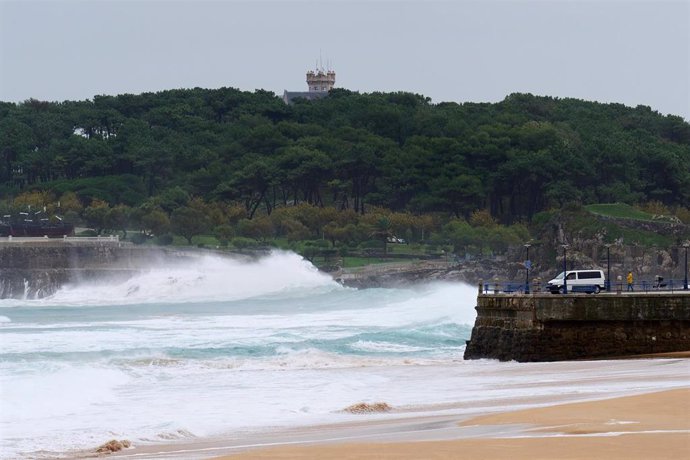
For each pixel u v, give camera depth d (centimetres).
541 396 13412
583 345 17600
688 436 9725
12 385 14412
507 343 18138
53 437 11112
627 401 12094
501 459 8756
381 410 12781
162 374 17050
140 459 9681
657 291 19425
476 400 13375
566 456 8800
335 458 9094
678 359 16875
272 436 10969
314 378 16462
